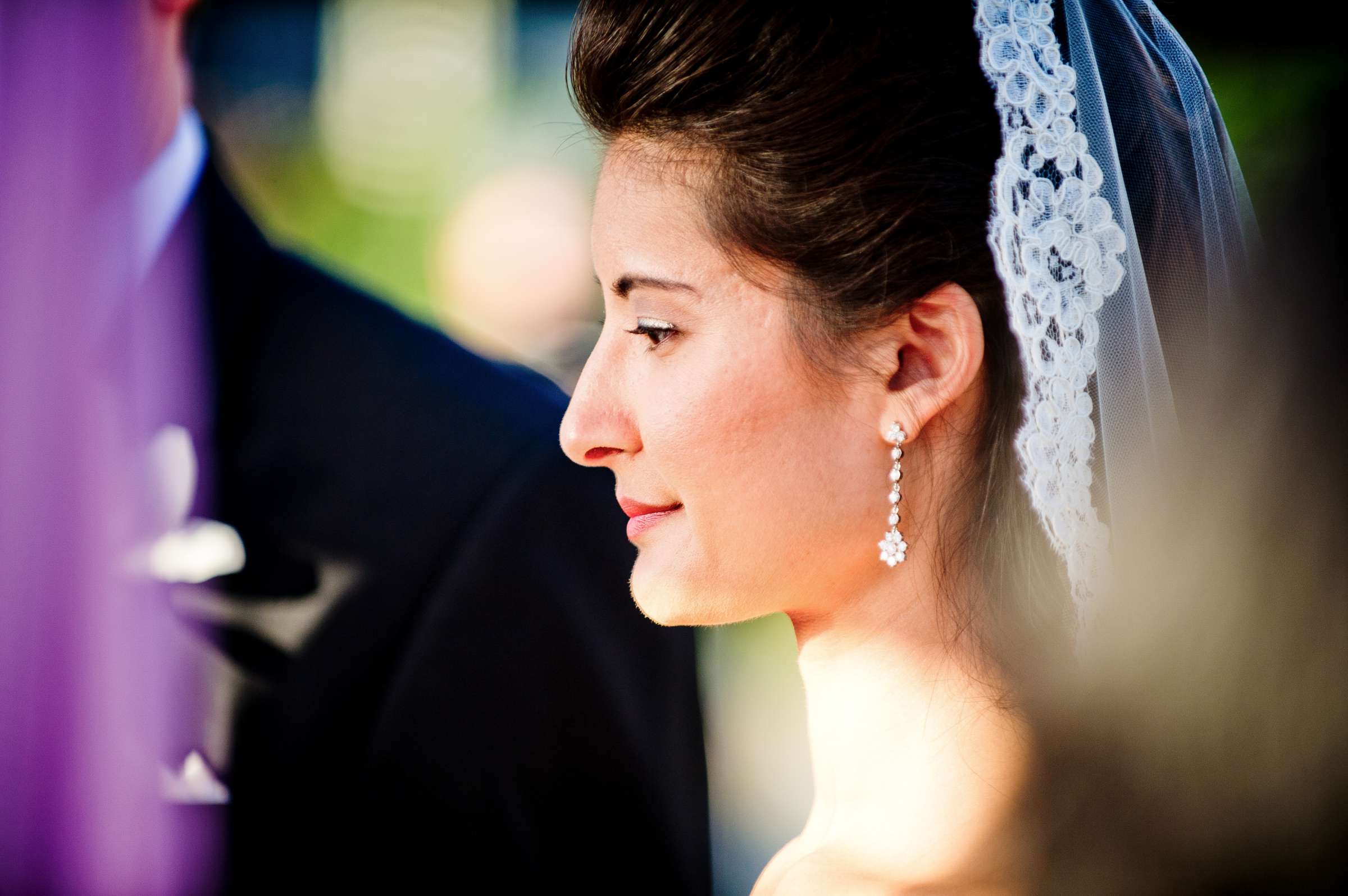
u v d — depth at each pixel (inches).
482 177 591.5
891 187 78.4
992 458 81.9
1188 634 63.8
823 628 86.5
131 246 112.7
